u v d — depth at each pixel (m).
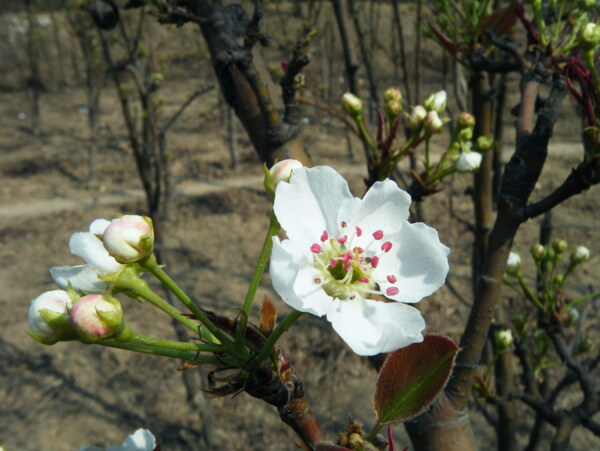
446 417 0.13
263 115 0.16
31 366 0.57
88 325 0.09
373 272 0.11
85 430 0.49
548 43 0.16
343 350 0.56
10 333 0.61
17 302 0.66
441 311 0.59
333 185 0.11
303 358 0.55
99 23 0.23
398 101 0.18
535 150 0.13
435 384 0.09
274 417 0.50
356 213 0.11
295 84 0.16
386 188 0.11
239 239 0.78
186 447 0.48
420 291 0.10
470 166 0.18
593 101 0.12
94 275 0.10
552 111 0.13
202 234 0.80
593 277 0.63
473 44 0.21
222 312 0.60
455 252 0.70
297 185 0.11
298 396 0.10
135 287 0.10
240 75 0.17
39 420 0.50
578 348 0.26
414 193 0.18
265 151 0.17
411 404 0.09
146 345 0.10
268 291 0.65
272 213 0.11
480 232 0.23
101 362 0.57
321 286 0.10
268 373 0.10
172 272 0.70
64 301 0.10
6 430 0.49
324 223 0.11
